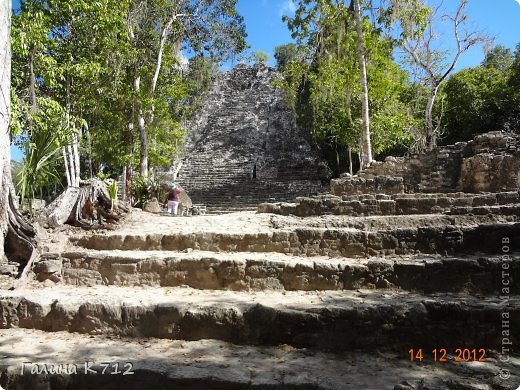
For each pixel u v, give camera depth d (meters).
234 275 5.58
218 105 28.83
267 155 24.03
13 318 5.19
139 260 6.05
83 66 11.83
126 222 8.73
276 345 4.30
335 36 14.46
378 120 17.14
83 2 11.62
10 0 7.00
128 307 4.76
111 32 12.80
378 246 6.10
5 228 6.77
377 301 4.54
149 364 3.84
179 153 22.27
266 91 29.14
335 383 3.42
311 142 24.44
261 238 6.62
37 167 8.01
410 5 13.00
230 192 19.78
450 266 4.98
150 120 16.83
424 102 20.89
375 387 3.36
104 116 15.61
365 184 10.08
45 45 11.45
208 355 4.07
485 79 20.55
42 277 6.27
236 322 4.44
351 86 15.79
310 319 4.24
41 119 9.42
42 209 8.05
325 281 5.31
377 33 13.37
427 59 16.52
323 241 6.34
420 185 10.91
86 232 7.96
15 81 11.18
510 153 9.71
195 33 18.89
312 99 18.53
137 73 15.70
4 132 6.84
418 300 4.48
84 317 4.87
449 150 11.13
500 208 6.79
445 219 6.90
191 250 6.73
